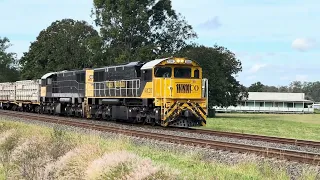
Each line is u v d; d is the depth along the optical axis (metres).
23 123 30.41
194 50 57.19
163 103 26.48
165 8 62.91
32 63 82.06
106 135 22.58
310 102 114.31
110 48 60.69
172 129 26.75
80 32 69.62
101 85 33.75
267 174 12.53
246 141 21.06
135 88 28.78
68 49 67.62
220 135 23.81
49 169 13.70
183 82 27.02
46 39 79.12
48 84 44.19
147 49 57.47
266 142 20.78
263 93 115.44
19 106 53.41
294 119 65.94
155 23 63.81
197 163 14.10
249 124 42.25
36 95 46.94
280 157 14.84
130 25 59.50
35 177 13.74
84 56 65.12
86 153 13.85
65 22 79.75
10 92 56.34
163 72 26.94
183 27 64.06
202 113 27.28
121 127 27.38
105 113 33.31
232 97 60.53
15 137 19.67
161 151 17.14
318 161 14.30
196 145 18.62
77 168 13.12
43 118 35.38
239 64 60.72
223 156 15.93
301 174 12.41
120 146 16.05
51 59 70.50
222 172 12.34
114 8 60.19
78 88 37.75
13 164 15.84
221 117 62.50
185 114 26.61
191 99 27.09
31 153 16.11
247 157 14.84
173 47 64.06
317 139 26.14
